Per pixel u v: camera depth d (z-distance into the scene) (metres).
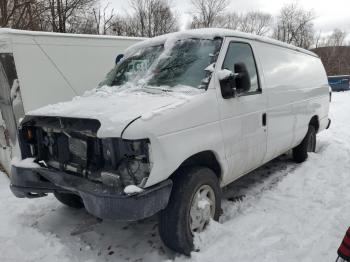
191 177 3.17
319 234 3.48
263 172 5.67
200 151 3.24
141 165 2.80
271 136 4.51
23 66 5.51
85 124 2.95
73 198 4.41
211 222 3.43
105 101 3.38
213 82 3.50
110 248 3.52
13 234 3.82
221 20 31.94
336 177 5.19
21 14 9.25
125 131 2.67
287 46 5.44
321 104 6.54
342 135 8.79
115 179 2.77
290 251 3.20
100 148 2.97
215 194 3.52
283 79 4.90
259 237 3.48
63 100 6.05
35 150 3.66
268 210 4.11
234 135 3.72
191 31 4.05
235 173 3.94
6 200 4.88
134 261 3.29
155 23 24.22
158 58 3.97
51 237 3.69
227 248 3.25
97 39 6.49
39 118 3.43
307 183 4.98
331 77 24.97
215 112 3.43
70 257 3.33
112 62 6.78
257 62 4.32
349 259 2.19
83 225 4.03
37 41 5.67
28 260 3.29
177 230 3.09
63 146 3.27
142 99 3.27
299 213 3.99
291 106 5.07
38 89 5.71
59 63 5.96
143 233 3.79
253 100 4.05
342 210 4.00
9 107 5.53
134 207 2.66
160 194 2.82
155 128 2.78
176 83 3.57
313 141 6.39
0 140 6.36
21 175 3.48
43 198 4.89
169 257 3.29
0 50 5.46
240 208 4.25
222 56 3.69
